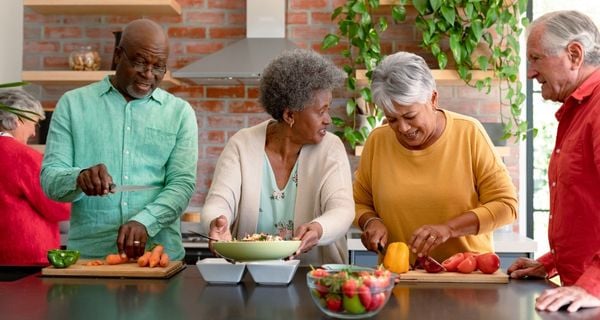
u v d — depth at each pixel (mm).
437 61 4523
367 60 4312
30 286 2037
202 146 4652
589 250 2045
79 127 2537
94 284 2074
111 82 2598
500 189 2416
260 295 1910
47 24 4676
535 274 2244
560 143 2160
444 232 2256
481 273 2215
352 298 1607
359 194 2658
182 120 2617
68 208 3334
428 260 2213
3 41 4461
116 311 1709
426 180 2469
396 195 2496
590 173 2020
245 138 2418
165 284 2078
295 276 2207
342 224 2232
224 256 2082
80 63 4438
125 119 2557
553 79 2078
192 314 1681
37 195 3238
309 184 2365
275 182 2389
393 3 4332
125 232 2320
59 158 2508
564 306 1756
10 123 3291
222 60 4285
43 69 4672
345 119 4613
